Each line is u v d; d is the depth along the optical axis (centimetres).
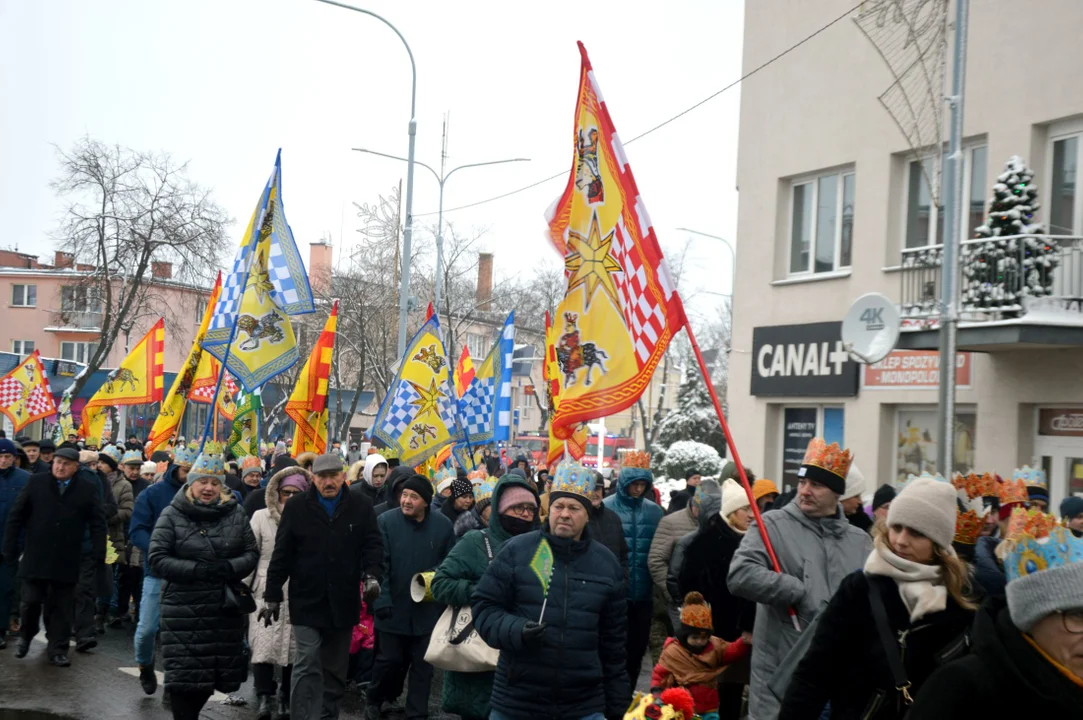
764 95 1841
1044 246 1333
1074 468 1348
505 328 1590
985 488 761
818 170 1744
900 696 383
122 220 4109
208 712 944
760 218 1845
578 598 553
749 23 1875
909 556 392
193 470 841
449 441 1283
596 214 707
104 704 944
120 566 1379
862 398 1634
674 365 6062
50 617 1108
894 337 991
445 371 1290
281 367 1175
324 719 827
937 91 1480
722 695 776
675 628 786
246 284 1165
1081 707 283
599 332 704
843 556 556
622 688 570
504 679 554
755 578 546
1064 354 1349
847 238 1698
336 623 811
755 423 1847
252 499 1115
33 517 1108
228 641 827
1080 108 1353
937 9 1475
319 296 4738
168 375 5272
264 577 949
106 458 1393
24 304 6994
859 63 1650
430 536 891
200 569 814
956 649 365
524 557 558
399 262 3775
